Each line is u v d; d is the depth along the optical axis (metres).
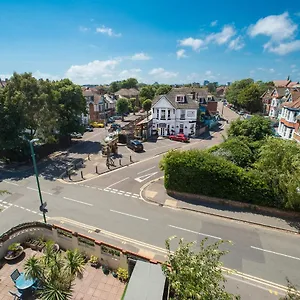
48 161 31.41
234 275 12.23
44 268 10.23
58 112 35.78
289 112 34.31
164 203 19.64
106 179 25.02
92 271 12.09
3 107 27.12
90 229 16.09
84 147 39.03
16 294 10.06
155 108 45.75
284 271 12.53
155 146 38.94
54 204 19.53
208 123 54.38
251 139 27.44
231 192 18.70
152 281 9.01
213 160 19.34
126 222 16.97
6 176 25.88
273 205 17.75
